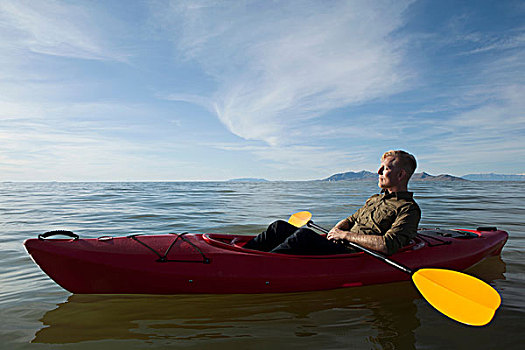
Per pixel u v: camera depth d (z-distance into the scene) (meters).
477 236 3.68
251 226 6.08
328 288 2.77
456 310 2.02
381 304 2.54
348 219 3.27
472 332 2.06
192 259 2.61
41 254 2.35
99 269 2.45
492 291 1.96
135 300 2.60
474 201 11.87
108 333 2.06
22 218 7.33
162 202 11.83
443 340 1.96
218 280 2.56
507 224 6.19
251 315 2.34
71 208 9.60
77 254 2.41
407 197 2.81
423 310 2.43
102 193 18.72
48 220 6.98
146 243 2.71
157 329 2.12
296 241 2.84
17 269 3.37
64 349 1.85
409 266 2.96
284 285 2.67
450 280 2.17
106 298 2.63
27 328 2.12
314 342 1.94
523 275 3.18
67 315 2.32
